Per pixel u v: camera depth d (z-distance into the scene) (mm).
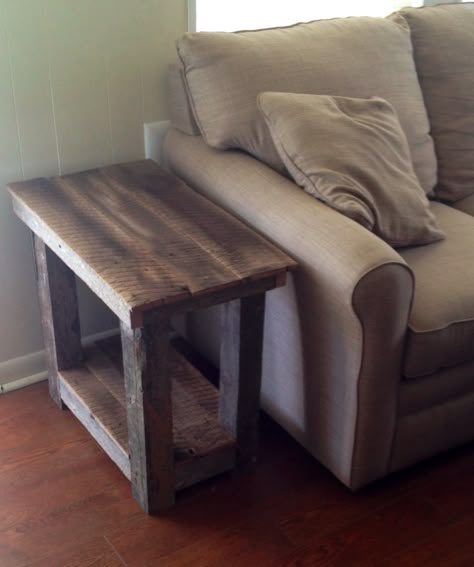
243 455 1935
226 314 1783
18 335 2262
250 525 1822
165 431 1740
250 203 1879
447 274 1876
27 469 1965
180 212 1892
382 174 1904
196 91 2045
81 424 2129
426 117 2279
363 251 1615
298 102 1919
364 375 1704
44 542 1759
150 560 1725
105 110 2164
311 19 2568
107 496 1892
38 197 1942
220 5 2336
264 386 2051
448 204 2361
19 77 1992
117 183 2043
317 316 1740
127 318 1530
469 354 1858
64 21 1997
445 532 1822
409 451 1915
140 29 2127
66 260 1755
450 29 2348
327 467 1918
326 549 1766
